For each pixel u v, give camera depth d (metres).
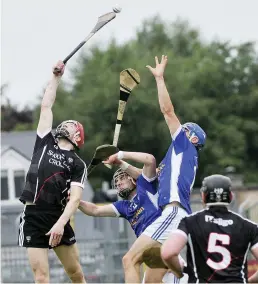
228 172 144.12
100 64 190.25
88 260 60.31
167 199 30.53
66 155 31.22
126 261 30.53
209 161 182.00
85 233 60.66
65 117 177.50
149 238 30.38
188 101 185.00
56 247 31.89
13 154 143.75
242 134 191.00
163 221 30.33
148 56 183.75
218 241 24.30
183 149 30.98
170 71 183.50
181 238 24.30
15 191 143.62
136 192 33.56
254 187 68.62
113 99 174.62
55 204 31.19
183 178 30.62
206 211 24.64
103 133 173.25
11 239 61.09
